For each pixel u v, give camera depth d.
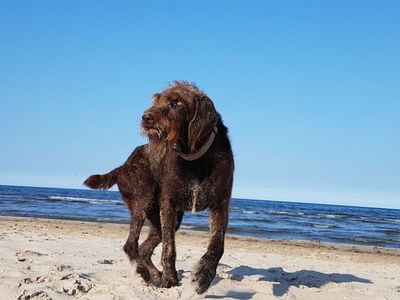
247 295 2.69
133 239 2.97
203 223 10.91
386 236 11.40
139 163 2.98
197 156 2.60
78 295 2.46
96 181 3.16
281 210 27.19
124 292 2.50
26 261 3.33
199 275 2.51
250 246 6.20
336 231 12.12
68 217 10.84
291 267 4.08
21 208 13.88
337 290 3.03
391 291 3.09
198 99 2.61
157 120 2.58
